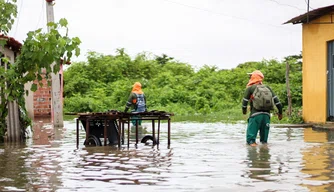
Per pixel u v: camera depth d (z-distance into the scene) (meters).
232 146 12.34
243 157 10.13
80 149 12.08
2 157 10.68
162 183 7.43
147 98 38.25
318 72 19.88
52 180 7.80
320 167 8.69
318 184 7.18
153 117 13.05
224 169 8.61
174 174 8.17
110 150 11.75
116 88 39.88
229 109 34.69
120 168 8.89
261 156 10.23
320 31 19.70
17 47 19.31
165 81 42.69
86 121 12.79
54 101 21.03
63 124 22.06
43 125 22.02
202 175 8.05
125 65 45.44
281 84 36.38
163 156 10.46
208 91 38.72
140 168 8.86
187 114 32.91
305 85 20.78
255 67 43.62
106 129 12.74
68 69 43.94
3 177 8.11
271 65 43.25
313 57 20.16
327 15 19.22
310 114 20.45
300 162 9.30
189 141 13.88
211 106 36.53
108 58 45.34
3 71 13.73
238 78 42.50
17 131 14.58
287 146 12.09
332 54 19.23
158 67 48.19
